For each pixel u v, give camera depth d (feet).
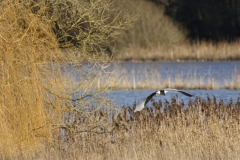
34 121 148.66
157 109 172.04
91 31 165.07
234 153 157.17
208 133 164.76
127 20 165.99
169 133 164.66
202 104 174.91
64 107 156.76
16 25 147.64
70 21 164.14
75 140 162.40
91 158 155.02
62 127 161.99
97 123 163.22
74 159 156.25
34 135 149.59
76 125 161.79
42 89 152.66
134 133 166.61
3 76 143.64
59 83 154.20
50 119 155.02
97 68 163.22
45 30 151.53
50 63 153.89
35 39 150.30
